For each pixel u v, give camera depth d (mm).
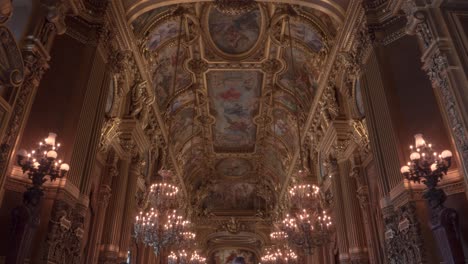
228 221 29406
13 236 5328
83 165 7875
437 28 6238
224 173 27969
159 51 14453
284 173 24219
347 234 12094
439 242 5648
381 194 8164
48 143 6215
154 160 17125
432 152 6234
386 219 7848
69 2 7484
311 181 17078
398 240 7336
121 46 10773
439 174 5938
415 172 6164
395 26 8984
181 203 23156
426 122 7660
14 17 6434
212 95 19266
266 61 16078
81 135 7879
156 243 9375
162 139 18141
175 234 9742
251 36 15172
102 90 9141
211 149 24750
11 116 5711
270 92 18297
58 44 8258
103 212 10930
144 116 13773
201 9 13594
